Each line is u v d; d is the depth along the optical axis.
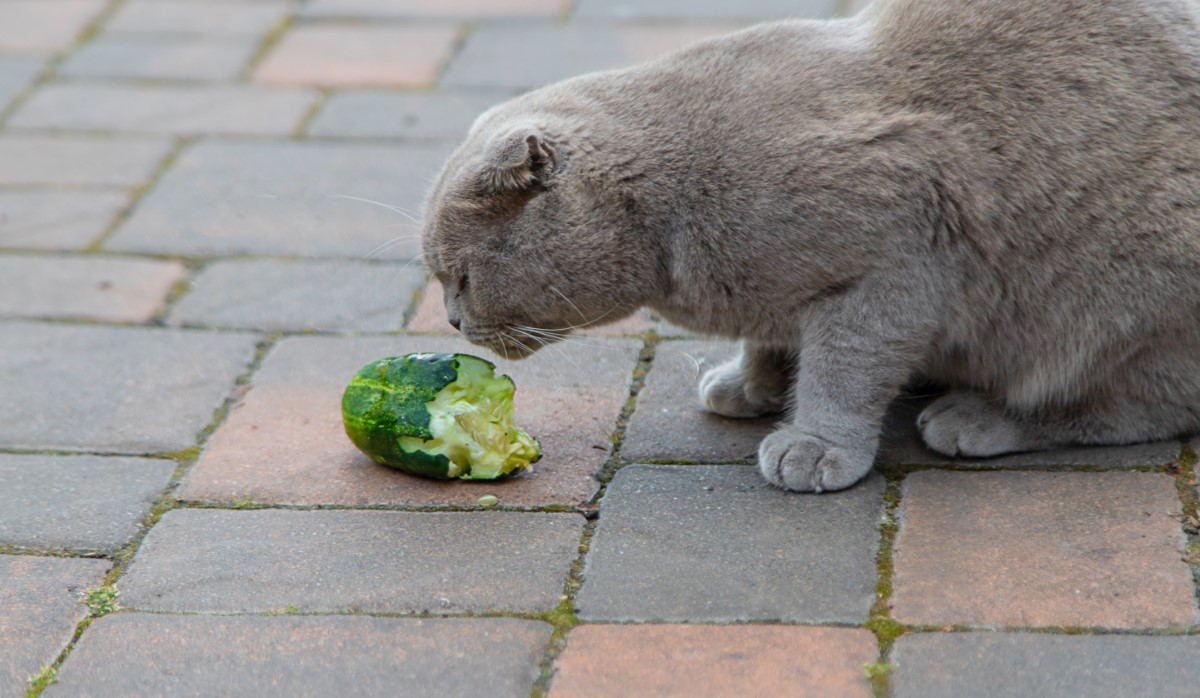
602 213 1.68
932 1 1.69
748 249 1.67
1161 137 1.66
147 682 1.57
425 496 1.69
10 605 1.62
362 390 1.70
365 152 2.08
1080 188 1.66
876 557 1.62
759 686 1.55
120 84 2.22
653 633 1.58
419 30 2.33
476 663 1.57
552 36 2.26
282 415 1.77
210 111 2.16
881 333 1.67
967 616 1.58
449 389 1.69
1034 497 1.66
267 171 2.06
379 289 1.92
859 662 1.56
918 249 1.66
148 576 1.64
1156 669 1.54
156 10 2.47
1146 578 1.59
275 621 1.60
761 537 1.64
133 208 2.03
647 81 1.70
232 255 1.96
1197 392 1.68
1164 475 1.67
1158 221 1.65
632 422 1.75
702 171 1.67
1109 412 1.69
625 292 1.70
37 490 1.71
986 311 1.69
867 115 1.66
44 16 2.45
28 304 1.90
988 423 1.70
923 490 1.67
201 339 1.86
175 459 1.74
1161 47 1.67
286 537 1.66
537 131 1.66
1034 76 1.67
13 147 2.12
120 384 1.81
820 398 1.69
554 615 1.60
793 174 1.66
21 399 1.80
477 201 1.68
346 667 1.57
